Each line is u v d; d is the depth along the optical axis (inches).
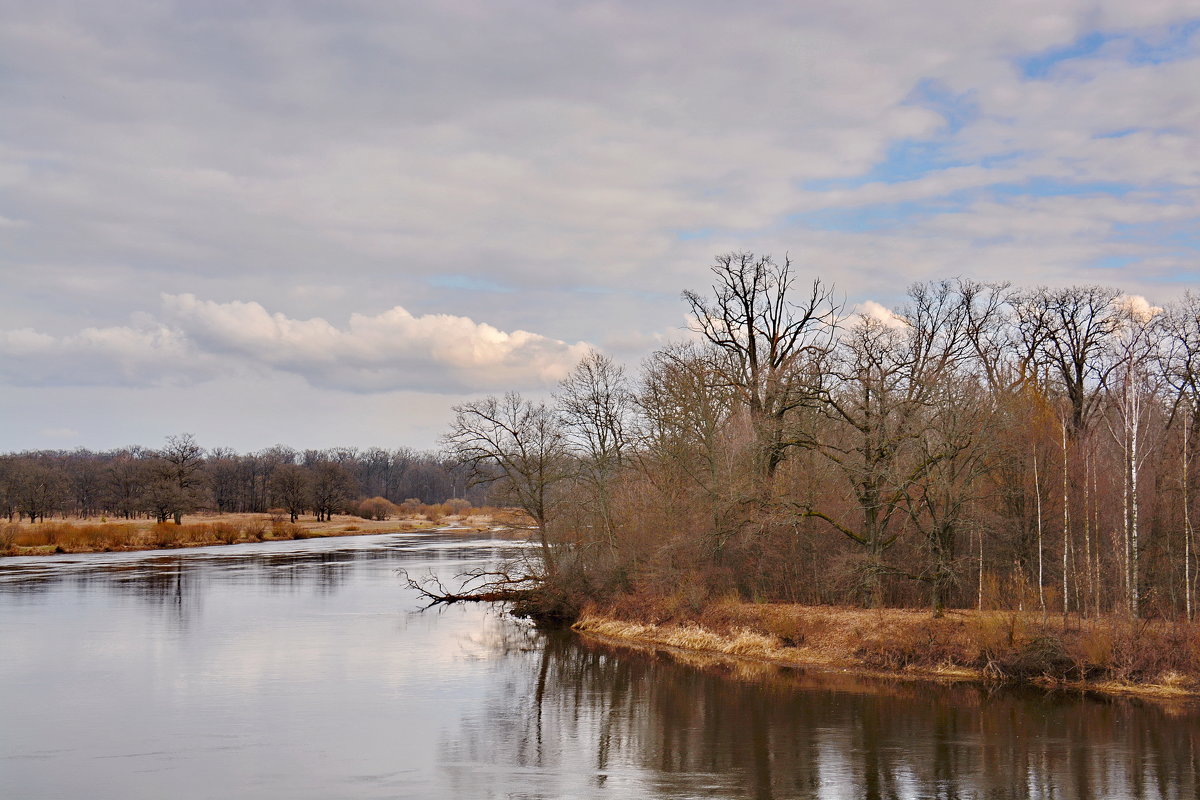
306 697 1270.9
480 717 1178.0
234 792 881.5
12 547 3602.4
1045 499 1582.2
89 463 7170.3
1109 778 931.3
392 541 4594.0
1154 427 1654.8
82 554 3631.9
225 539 4384.8
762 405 1752.0
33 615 1982.0
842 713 1186.0
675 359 1886.1
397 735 1090.7
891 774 950.4
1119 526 1573.6
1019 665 1322.6
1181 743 1041.5
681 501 1819.6
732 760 1000.2
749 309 1838.1
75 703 1214.9
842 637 1487.5
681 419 1867.6
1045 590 1499.8
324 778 927.7
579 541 1993.1
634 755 1018.7
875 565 1482.5
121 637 1716.3
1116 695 1245.1
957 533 1560.0
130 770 943.0
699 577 1733.5
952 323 1921.8
